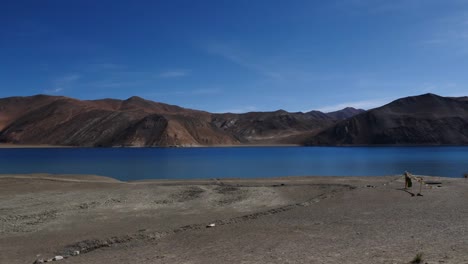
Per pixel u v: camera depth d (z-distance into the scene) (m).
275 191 30.08
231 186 33.72
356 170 64.62
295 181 37.91
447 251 10.97
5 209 23.09
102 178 42.22
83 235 16.78
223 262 11.04
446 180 35.97
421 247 11.66
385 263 9.88
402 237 13.30
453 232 13.81
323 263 10.24
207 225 17.09
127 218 20.52
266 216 18.89
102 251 13.60
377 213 18.56
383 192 26.22
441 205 20.42
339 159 97.69
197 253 12.41
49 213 21.89
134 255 12.65
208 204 24.75
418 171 60.81
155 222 19.25
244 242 13.62
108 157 112.62
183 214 21.42
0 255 13.87
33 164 83.00
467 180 35.91
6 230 18.02
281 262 10.64
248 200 26.08
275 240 13.70
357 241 12.95
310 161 91.12
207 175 57.72
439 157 101.88
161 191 30.52
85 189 31.88
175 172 63.06
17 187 32.75
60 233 17.36
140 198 27.19
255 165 78.69
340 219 17.34
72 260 12.46
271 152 150.88
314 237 13.93
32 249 14.62
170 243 14.14
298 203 22.50
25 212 22.19
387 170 63.78
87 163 86.19
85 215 21.38
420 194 24.61
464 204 20.58
